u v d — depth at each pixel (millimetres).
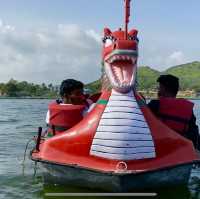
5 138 8195
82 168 3650
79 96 4395
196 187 4219
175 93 4344
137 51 3867
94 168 3619
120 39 3914
